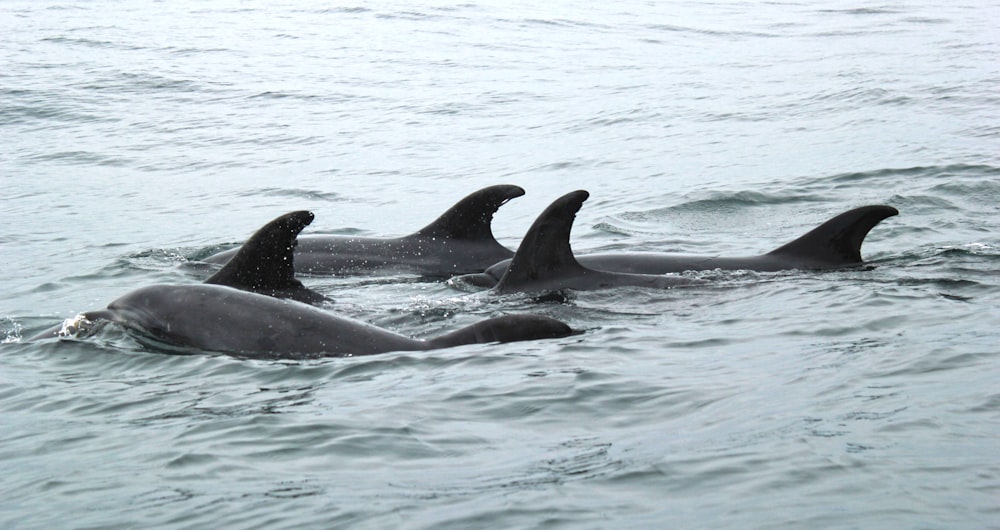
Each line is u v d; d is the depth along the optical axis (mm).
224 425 14180
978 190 33531
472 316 20922
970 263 23656
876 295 20344
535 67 71375
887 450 12242
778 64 70500
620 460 12414
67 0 106688
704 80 64375
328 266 26609
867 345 16953
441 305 21906
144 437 13969
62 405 15555
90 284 25703
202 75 68500
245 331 17984
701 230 31203
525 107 57156
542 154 45219
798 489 11328
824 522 10547
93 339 18438
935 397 14039
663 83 63750
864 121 48281
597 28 90938
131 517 11562
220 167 44656
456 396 15008
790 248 23781
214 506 11695
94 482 12586
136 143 50281
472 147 47406
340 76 68438
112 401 15602
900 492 11109
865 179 36281
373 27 89375
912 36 83875
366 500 11633
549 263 22625
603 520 10859
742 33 89062
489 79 66750
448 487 11891
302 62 73688
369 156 46250
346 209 36375
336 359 17094
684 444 12828
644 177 39500
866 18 98875
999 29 87188
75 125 54812
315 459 12906
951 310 19016
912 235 27969
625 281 22453
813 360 16234
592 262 23906
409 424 13953
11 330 21047
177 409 15062
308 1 104562
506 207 36125
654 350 17312
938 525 10344
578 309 20922
